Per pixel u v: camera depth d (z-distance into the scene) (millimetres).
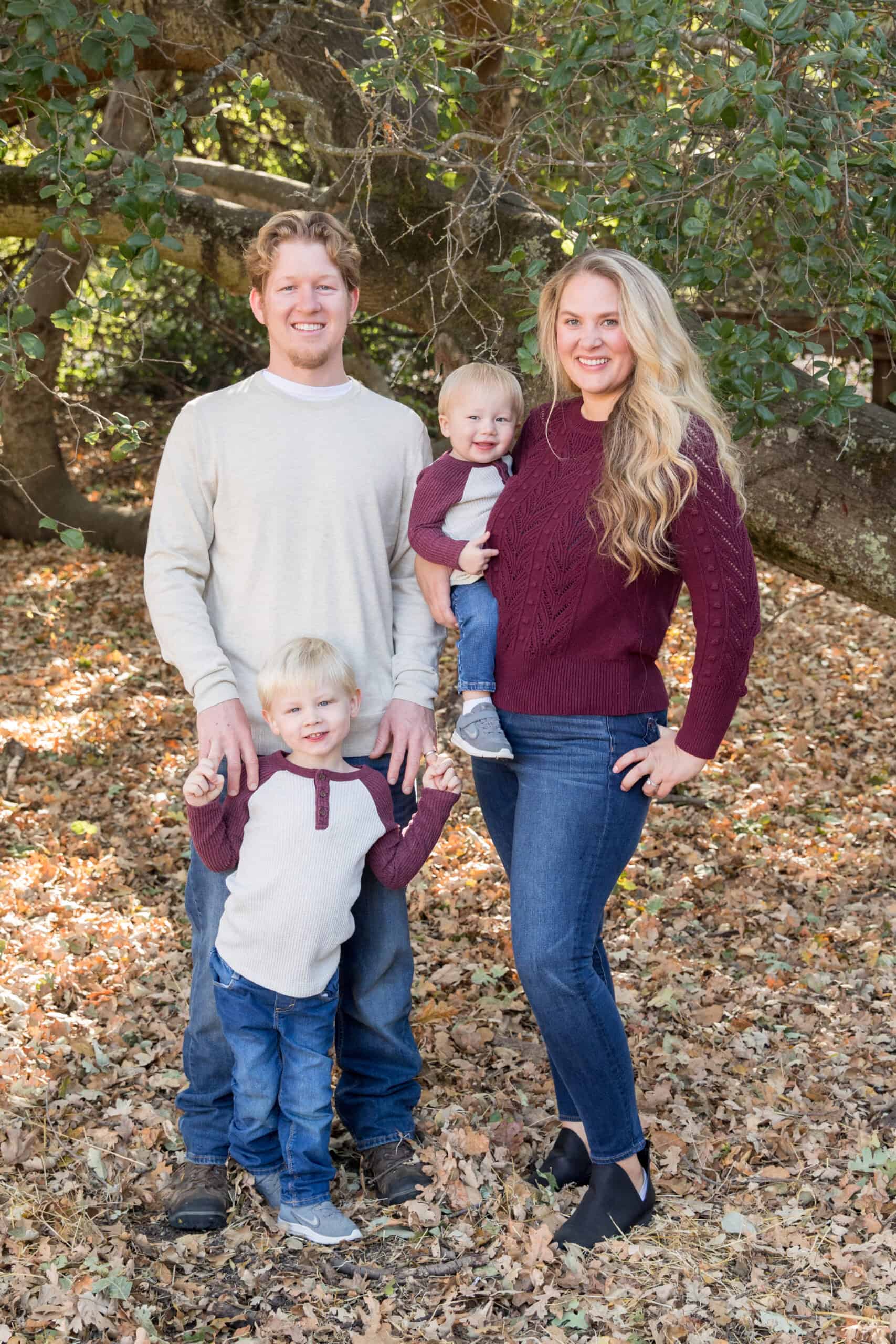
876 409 4449
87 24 3396
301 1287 2631
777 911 4762
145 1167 3033
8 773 6055
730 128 3293
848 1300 2578
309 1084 2791
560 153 4660
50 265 6383
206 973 2877
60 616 9039
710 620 2506
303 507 2766
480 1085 3502
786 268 3426
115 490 12234
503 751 2643
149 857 5273
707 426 2531
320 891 2689
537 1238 2705
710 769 6344
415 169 5156
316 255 2689
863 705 7332
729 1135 3264
